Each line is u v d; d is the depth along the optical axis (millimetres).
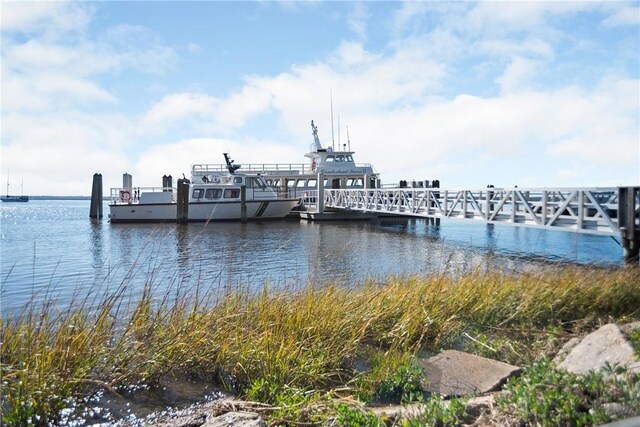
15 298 8992
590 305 6508
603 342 4020
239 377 3891
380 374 3893
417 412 2959
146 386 3777
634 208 10461
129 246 18391
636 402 2420
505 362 4625
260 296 5758
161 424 3133
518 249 17438
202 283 10109
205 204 29406
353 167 35000
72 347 3721
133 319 4406
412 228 27547
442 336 5203
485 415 2762
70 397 3389
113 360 3869
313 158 35594
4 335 3908
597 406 2480
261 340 4270
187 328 4344
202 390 3760
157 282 10289
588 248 18047
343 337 4703
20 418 3035
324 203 32719
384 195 24875
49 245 18859
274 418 3070
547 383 2838
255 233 23297
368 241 19828
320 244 18641
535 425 2514
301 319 4836
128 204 29141
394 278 8219
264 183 31469
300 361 3975
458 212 17750
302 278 10773
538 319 6000
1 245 18984
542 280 7258
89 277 11555
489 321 5785
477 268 8203
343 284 8281
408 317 5223
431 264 13211
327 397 3367
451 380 3930
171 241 19875
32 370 3406
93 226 29156
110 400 3520
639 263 10297
